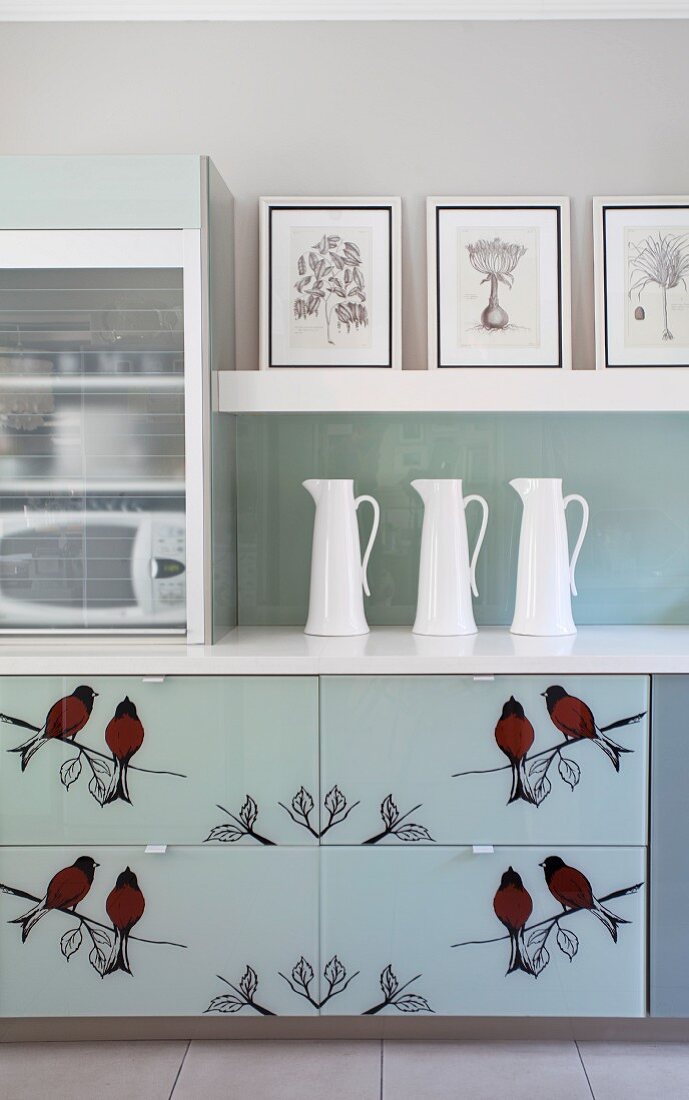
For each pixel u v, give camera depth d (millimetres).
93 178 1932
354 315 2254
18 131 2279
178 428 1977
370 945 1898
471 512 2307
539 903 1892
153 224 1933
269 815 1888
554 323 2258
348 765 1881
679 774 1880
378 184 2279
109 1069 1880
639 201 2262
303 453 2305
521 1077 1845
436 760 1879
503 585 2316
